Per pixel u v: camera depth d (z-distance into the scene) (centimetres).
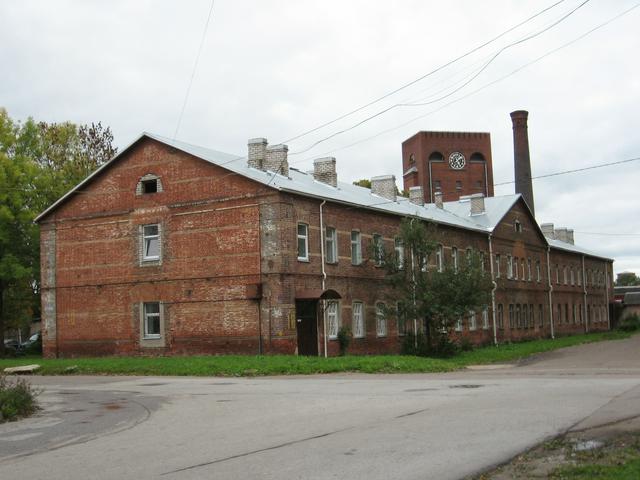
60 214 3969
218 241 3469
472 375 2450
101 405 1798
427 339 3872
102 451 1117
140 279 3678
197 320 3494
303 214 3484
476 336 5050
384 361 2861
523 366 3148
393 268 3825
